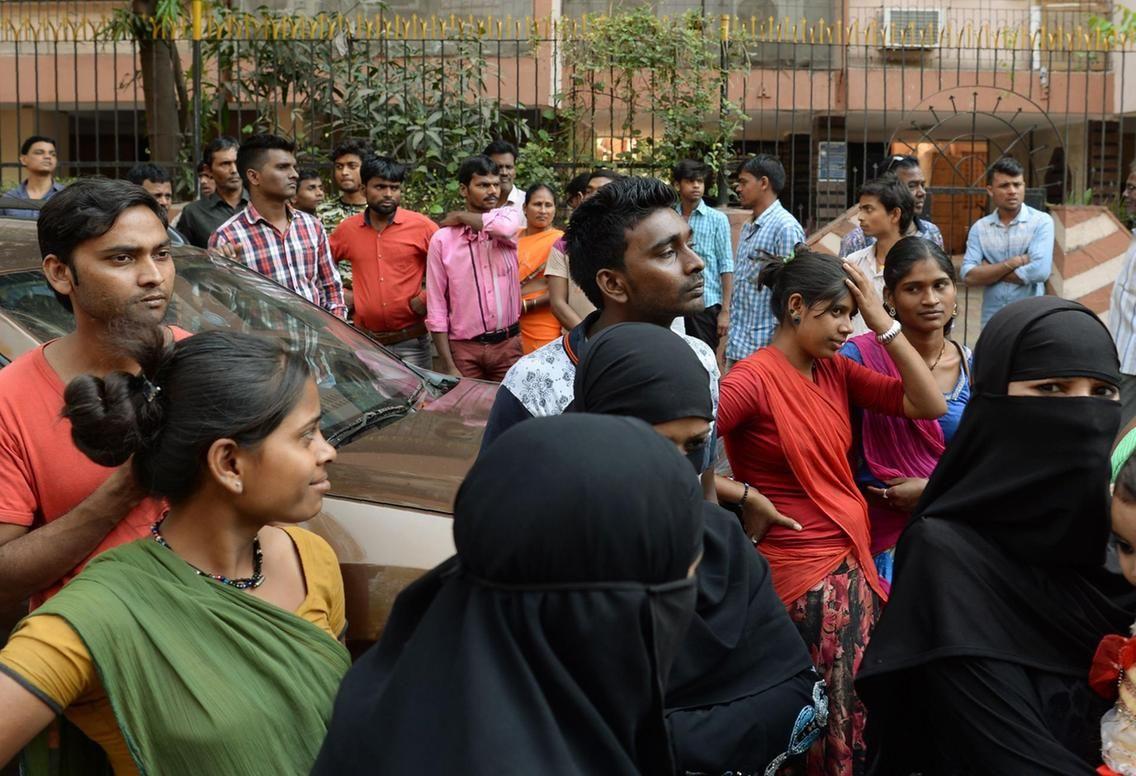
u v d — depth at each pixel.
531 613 1.41
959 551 2.39
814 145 14.53
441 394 4.35
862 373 3.60
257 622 2.31
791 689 2.32
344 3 12.29
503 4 12.53
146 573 2.25
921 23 13.69
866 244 7.70
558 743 1.36
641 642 1.42
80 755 2.38
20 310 3.46
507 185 7.64
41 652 2.11
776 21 13.47
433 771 1.38
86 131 15.45
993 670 2.28
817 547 3.29
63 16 13.41
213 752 2.20
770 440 3.33
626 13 10.61
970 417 2.46
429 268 6.95
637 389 2.24
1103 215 10.43
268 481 2.29
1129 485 2.08
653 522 1.42
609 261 2.86
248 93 10.70
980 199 15.03
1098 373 2.33
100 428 2.24
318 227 6.35
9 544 2.54
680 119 10.32
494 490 1.44
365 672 1.62
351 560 3.07
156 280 2.75
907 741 2.58
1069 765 2.18
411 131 10.19
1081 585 2.39
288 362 2.33
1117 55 14.27
